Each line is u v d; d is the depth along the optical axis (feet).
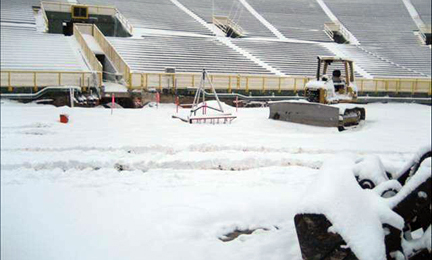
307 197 12.49
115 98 94.43
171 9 149.28
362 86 116.06
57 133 49.44
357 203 12.53
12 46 107.65
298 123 60.90
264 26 153.69
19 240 19.19
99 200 24.93
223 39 134.72
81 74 96.12
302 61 128.67
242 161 35.60
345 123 59.98
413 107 100.99
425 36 156.66
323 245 12.05
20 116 64.59
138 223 21.08
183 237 19.34
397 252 12.66
